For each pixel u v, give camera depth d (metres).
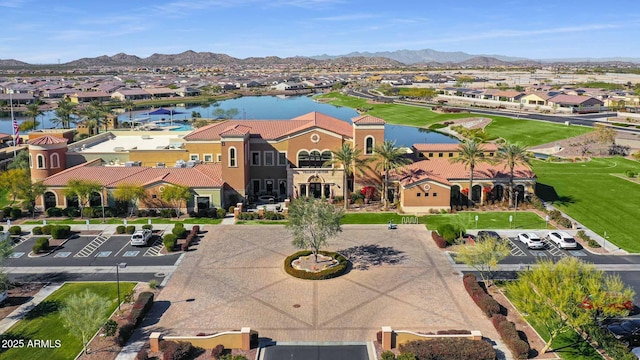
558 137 139.50
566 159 112.56
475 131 151.75
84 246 62.25
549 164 107.62
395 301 47.47
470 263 49.75
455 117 187.50
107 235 66.19
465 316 44.62
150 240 64.06
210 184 75.12
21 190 73.00
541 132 146.62
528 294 37.78
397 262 56.84
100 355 38.53
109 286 50.72
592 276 38.06
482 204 79.25
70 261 57.47
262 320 43.97
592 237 65.19
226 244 62.72
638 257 58.47
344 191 79.25
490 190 79.12
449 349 36.97
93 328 37.47
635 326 40.47
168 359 36.69
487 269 54.44
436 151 84.88
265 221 71.81
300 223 53.72
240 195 79.00
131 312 43.53
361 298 48.09
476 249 49.50
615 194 84.62
